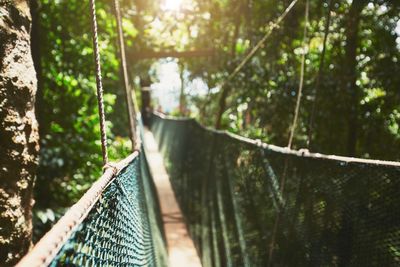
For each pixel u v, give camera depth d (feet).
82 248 2.91
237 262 11.42
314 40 18.78
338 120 16.17
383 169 5.01
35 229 11.78
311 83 16.29
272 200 9.06
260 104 18.26
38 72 13.91
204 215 16.90
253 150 10.69
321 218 6.62
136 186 7.88
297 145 16.33
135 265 6.18
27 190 7.53
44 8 16.74
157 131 52.49
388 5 13.29
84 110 18.06
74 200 15.44
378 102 15.33
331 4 8.30
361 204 5.45
